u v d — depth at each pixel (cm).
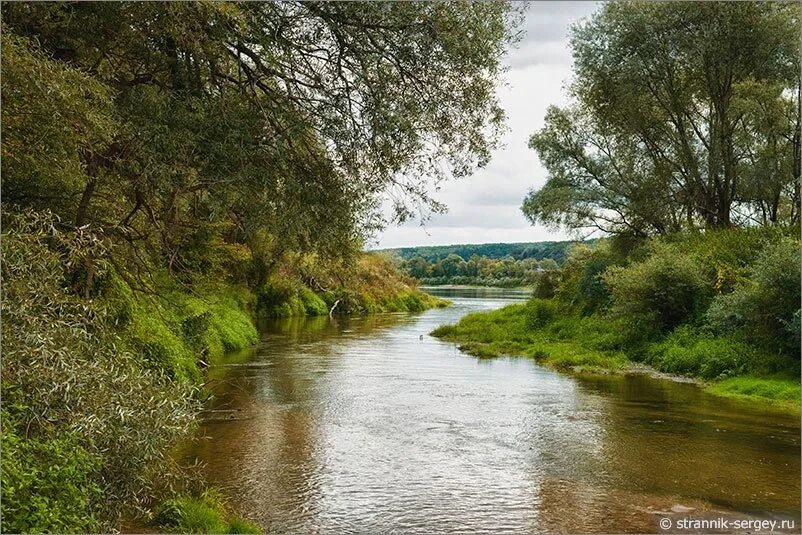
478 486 973
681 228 2969
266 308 4131
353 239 1223
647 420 1398
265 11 1036
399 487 964
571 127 3133
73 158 849
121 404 634
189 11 948
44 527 504
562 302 3278
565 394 1697
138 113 985
